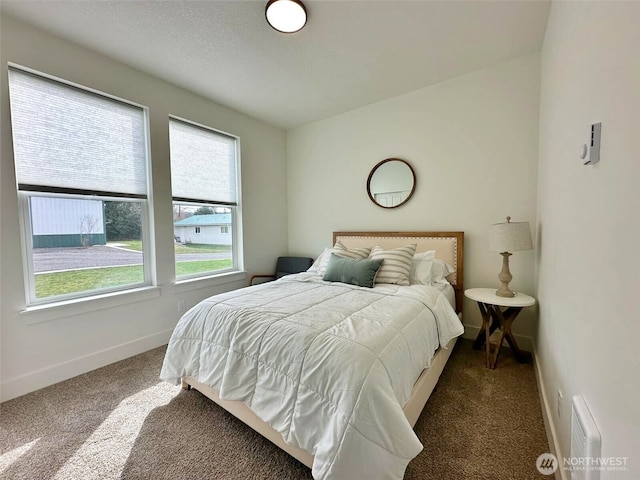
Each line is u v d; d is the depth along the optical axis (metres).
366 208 3.34
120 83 2.31
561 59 1.49
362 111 3.29
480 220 2.66
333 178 3.59
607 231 0.79
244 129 3.41
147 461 1.30
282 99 3.04
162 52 2.19
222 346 1.53
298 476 1.21
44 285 2.01
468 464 1.26
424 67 2.49
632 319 0.63
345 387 1.07
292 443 1.14
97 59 2.17
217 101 3.06
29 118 1.90
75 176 2.12
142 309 2.48
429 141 2.88
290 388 1.20
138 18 1.83
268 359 1.32
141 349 2.47
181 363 1.71
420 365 1.46
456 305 2.71
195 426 1.53
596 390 0.84
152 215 2.56
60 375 2.00
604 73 0.85
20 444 1.40
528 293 2.45
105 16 1.80
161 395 1.82
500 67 2.48
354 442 0.99
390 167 3.12
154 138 2.55
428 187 2.91
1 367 1.77
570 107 1.27
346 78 2.64
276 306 1.71
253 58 2.29
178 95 2.73
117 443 1.41
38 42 1.89
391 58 2.34
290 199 4.04
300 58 2.31
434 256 2.65
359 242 3.25
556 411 1.34
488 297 2.18
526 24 1.95
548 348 1.65
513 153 2.47
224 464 1.28
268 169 3.76
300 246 3.97
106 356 2.24
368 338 1.26
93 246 2.26
